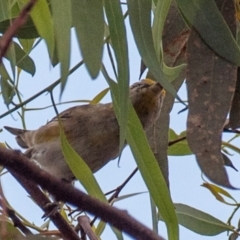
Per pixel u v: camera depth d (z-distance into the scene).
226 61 4.14
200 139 3.90
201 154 3.81
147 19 3.73
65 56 2.64
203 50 4.19
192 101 4.09
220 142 3.87
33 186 3.91
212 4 3.89
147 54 3.68
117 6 3.56
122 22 3.54
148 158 3.80
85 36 3.10
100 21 3.17
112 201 4.75
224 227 5.32
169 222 3.74
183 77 4.98
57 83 4.50
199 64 4.18
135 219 2.36
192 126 3.97
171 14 5.05
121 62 3.53
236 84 4.39
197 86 4.13
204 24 3.88
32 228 4.76
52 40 3.12
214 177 3.48
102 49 2.92
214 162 3.67
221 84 4.10
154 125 4.82
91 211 2.33
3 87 4.53
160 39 4.24
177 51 5.02
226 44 3.86
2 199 2.34
